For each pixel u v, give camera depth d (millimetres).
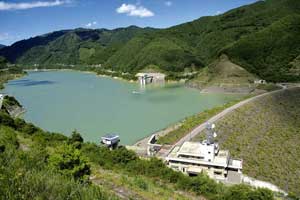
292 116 98562
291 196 50625
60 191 18312
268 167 64812
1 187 16250
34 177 18422
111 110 125500
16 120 71688
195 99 154625
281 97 117312
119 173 41812
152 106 134500
